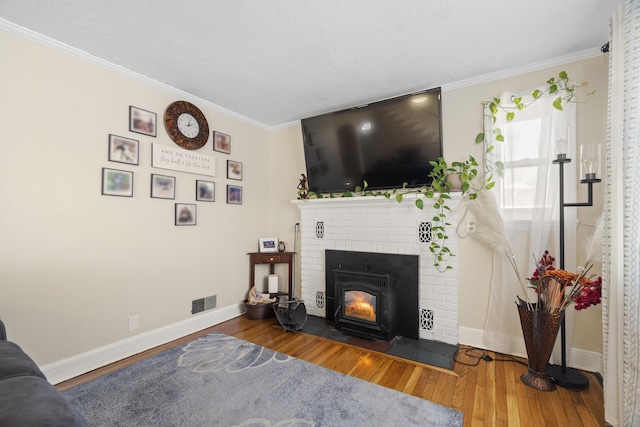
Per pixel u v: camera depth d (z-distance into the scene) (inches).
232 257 125.2
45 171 74.5
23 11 63.9
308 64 87.0
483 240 92.2
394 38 74.3
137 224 93.0
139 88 93.7
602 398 67.8
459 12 64.7
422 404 65.8
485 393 70.0
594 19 67.0
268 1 61.1
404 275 103.7
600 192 78.3
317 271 125.3
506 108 89.4
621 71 56.2
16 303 70.0
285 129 141.6
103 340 84.7
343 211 118.0
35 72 72.9
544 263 75.7
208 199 115.0
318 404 65.9
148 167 96.0
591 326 79.7
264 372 79.9
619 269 55.9
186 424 59.7
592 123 79.4
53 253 75.7
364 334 101.7
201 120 110.7
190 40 75.1
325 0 60.7
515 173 88.2
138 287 93.1
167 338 100.2
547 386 70.9
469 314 96.3
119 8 63.1
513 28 70.3
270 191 145.7
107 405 65.7
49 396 26.7
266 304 123.7
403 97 98.1
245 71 91.2
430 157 96.7
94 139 83.3
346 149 112.7
